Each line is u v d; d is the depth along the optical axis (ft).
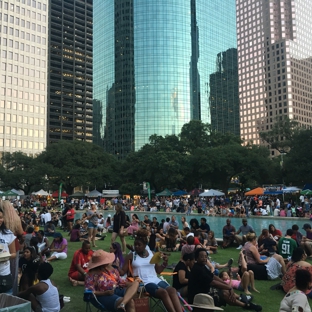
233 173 217.15
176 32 466.29
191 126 260.83
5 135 366.22
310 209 120.37
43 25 403.34
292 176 207.82
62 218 80.33
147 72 466.70
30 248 27.81
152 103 462.19
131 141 472.03
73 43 545.03
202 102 482.28
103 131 531.09
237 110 549.95
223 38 534.37
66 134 518.78
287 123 270.67
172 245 48.93
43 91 399.85
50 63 512.63
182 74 463.83
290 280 26.89
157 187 253.24
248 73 635.66
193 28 480.23
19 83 380.58
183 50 467.11
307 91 602.85
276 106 583.17
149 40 468.75
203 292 22.07
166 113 458.50
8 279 18.86
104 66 531.91
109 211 162.71
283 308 15.38
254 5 631.15
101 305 19.35
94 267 20.01
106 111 523.70
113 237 41.55
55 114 509.35
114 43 510.58
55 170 244.22
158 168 230.89
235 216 123.54
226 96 529.86
